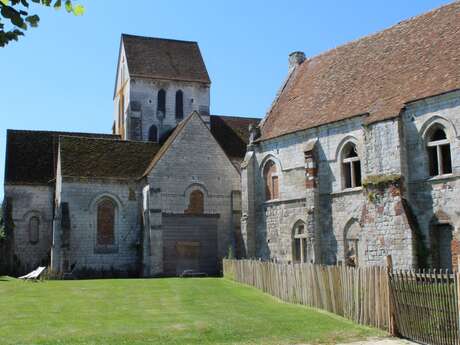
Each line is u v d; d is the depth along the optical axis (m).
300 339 18.58
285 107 43.97
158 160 47.38
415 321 18.19
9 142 55.91
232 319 21.95
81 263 46.59
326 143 37.53
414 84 33.06
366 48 40.59
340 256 36.00
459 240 29.23
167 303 26.81
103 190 48.09
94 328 20.22
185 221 47.53
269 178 42.53
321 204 37.50
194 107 62.47
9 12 9.59
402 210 30.95
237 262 37.03
